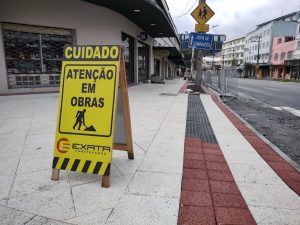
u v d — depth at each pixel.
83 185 3.02
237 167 3.65
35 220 2.39
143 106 8.61
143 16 15.20
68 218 2.42
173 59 39.81
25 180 3.12
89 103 3.10
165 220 2.41
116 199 2.74
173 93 13.25
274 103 11.82
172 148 4.31
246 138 5.12
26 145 4.33
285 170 3.60
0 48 10.38
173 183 3.10
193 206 2.65
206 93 14.11
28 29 11.07
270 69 61.41
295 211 2.62
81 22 12.36
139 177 3.23
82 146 3.08
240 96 14.63
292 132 6.38
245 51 87.31
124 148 3.74
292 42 50.91
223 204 2.70
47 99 9.52
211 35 12.28
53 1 11.38
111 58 3.11
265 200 2.80
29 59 11.31
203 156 4.04
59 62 12.11
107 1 12.15
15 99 9.48
